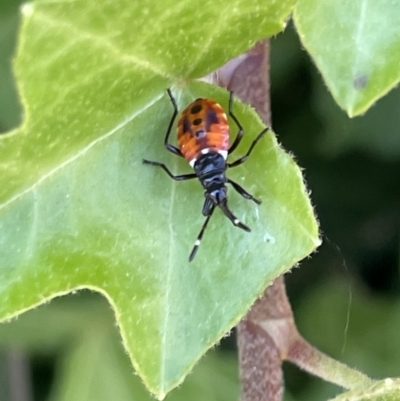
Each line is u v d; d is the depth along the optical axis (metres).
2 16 0.09
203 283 0.06
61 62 0.05
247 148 0.06
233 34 0.06
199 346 0.06
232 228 0.06
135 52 0.05
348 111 0.05
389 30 0.05
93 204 0.06
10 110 0.09
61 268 0.06
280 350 0.07
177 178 0.06
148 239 0.06
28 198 0.06
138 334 0.06
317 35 0.05
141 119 0.06
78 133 0.06
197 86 0.06
